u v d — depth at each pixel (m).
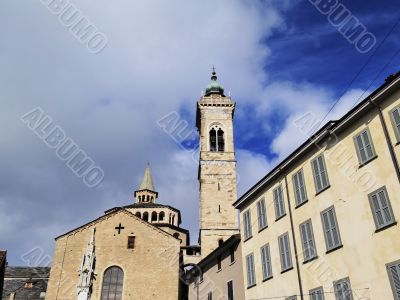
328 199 26.73
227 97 77.94
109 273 47.16
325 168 27.67
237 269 37.72
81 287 34.84
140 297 45.78
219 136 73.56
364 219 23.44
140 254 48.53
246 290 34.47
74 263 47.00
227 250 41.09
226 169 68.69
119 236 49.50
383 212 22.28
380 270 21.61
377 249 22.08
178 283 47.28
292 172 31.38
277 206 32.38
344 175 25.81
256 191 35.78
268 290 31.19
